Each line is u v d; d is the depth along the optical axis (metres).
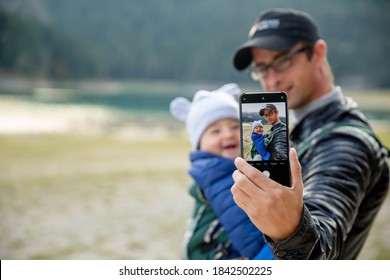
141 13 191.50
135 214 10.57
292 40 3.28
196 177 3.63
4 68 119.50
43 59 130.50
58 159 17.84
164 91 112.69
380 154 2.89
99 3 190.75
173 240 8.96
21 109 41.75
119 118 39.00
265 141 2.28
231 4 191.00
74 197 12.04
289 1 183.12
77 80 141.50
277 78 3.38
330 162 2.69
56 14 182.88
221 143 3.98
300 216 2.02
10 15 130.38
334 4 180.75
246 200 2.02
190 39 181.62
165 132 29.23
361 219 2.94
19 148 20.44
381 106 69.00
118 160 17.92
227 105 4.05
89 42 176.62
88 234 9.18
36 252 8.05
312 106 3.26
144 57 177.62
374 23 171.25
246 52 3.56
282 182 2.24
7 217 10.17
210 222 3.63
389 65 149.62
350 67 156.00
